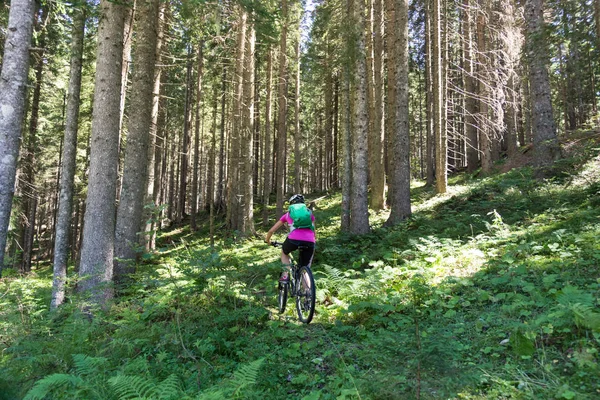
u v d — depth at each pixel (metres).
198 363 3.98
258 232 17.80
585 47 11.82
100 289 5.79
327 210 19.77
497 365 3.50
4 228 5.98
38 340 4.61
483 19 17.58
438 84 15.14
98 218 7.09
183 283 5.72
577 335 3.52
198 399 2.91
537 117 11.00
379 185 16.78
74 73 8.99
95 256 6.99
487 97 16.22
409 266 6.95
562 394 2.86
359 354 4.06
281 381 3.82
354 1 11.12
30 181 16.86
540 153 10.79
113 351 4.25
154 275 5.47
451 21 18.80
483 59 17.58
